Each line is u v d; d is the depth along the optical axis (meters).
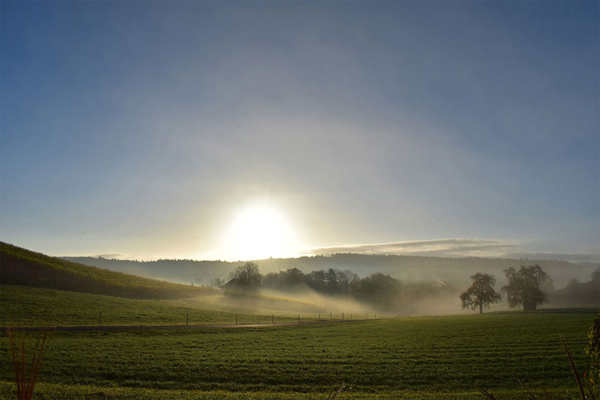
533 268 126.19
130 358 34.41
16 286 75.25
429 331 62.16
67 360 32.03
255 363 34.72
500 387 29.62
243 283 149.62
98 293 87.38
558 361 37.50
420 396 25.73
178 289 108.31
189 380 29.39
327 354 39.84
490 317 92.69
